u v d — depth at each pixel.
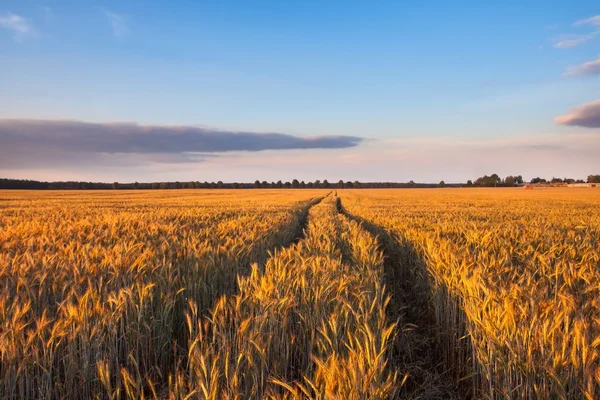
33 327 4.37
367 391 2.82
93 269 5.39
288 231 14.77
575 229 12.59
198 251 7.01
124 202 36.31
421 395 4.54
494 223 14.43
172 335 5.47
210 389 2.84
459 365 5.22
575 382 3.21
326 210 25.41
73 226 11.35
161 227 11.27
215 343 3.85
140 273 5.54
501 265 5.97
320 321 4.47
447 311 5.87
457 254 6.76
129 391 3.31
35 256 6.23
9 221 14.34
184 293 5.74
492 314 4.07
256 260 8.71
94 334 4.09
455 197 55.88
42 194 64.19
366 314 4.16
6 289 4.53
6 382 3.60
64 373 4.18
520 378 3.60
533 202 39.62
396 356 5.35
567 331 3.44
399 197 56.16
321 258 6.63
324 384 2.96
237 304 4.20
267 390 3.34
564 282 5.13
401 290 8.81
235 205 30.92
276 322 4.16
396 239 10.99
